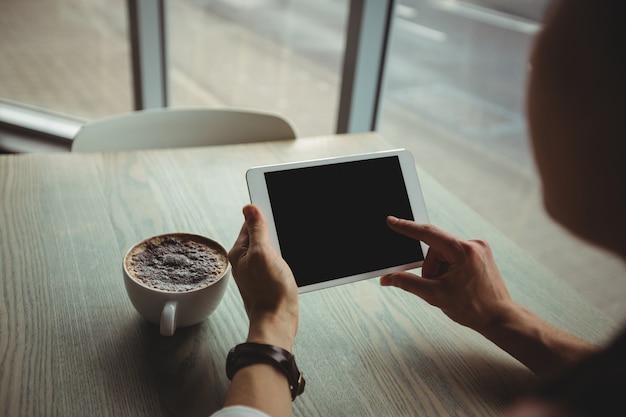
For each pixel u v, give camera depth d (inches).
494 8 79.4
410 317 30.6
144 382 24.8
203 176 42.6
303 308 30.6
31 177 40.3
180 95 91.7
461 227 39.8
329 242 29.5
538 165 12.0
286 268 26.2
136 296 26.6
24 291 29.4
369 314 30.6
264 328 24.0
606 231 11.3
